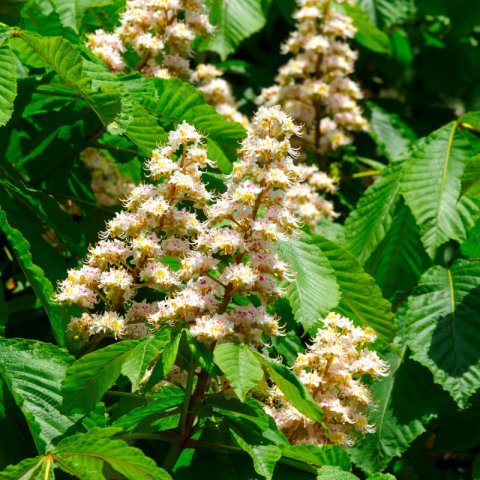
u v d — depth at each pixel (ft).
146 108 4.23
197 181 3.61
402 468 4.85
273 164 3.52
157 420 3.71
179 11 4.54
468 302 4.48
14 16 4.51
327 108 5.16
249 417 3.56
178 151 4.18
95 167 4.70
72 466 3.39
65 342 3.75
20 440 3.67
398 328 4.58
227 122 4.18
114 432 3.43
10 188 4.05
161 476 3.37
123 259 3.60
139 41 4.33
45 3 4.67
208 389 3.65
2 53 3.85
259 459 3.50
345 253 4.18
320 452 3.58
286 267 3.59
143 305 3.64
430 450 4.80
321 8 5.14
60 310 3.70
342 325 3.80
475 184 4.29
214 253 3.70
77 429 3.55
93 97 3.93
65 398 3.45
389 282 4.79
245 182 3.50
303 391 3.44
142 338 3.45
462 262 4.63
